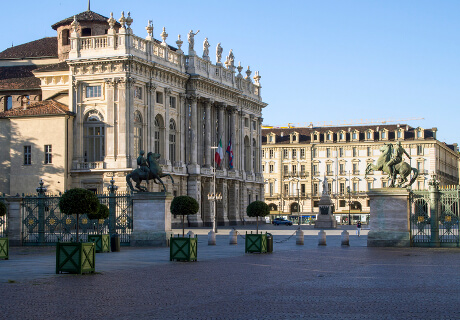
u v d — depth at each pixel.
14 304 20.41
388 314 18.62
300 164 175.88
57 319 18.02
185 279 26.88
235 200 114.44
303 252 42.91
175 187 97.31
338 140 173.88
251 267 32.03
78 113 88.25
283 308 19.67
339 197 171.75
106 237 42.62
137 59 87.19
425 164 168.00
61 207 43.88
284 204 176.00
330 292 22.95
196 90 101.88
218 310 19.38
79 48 88.81
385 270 30.16
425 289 23.56
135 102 88.50
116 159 86.12
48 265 33.19
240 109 118.56
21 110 89.38
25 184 87.75
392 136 171.38
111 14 88.50
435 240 45.66
